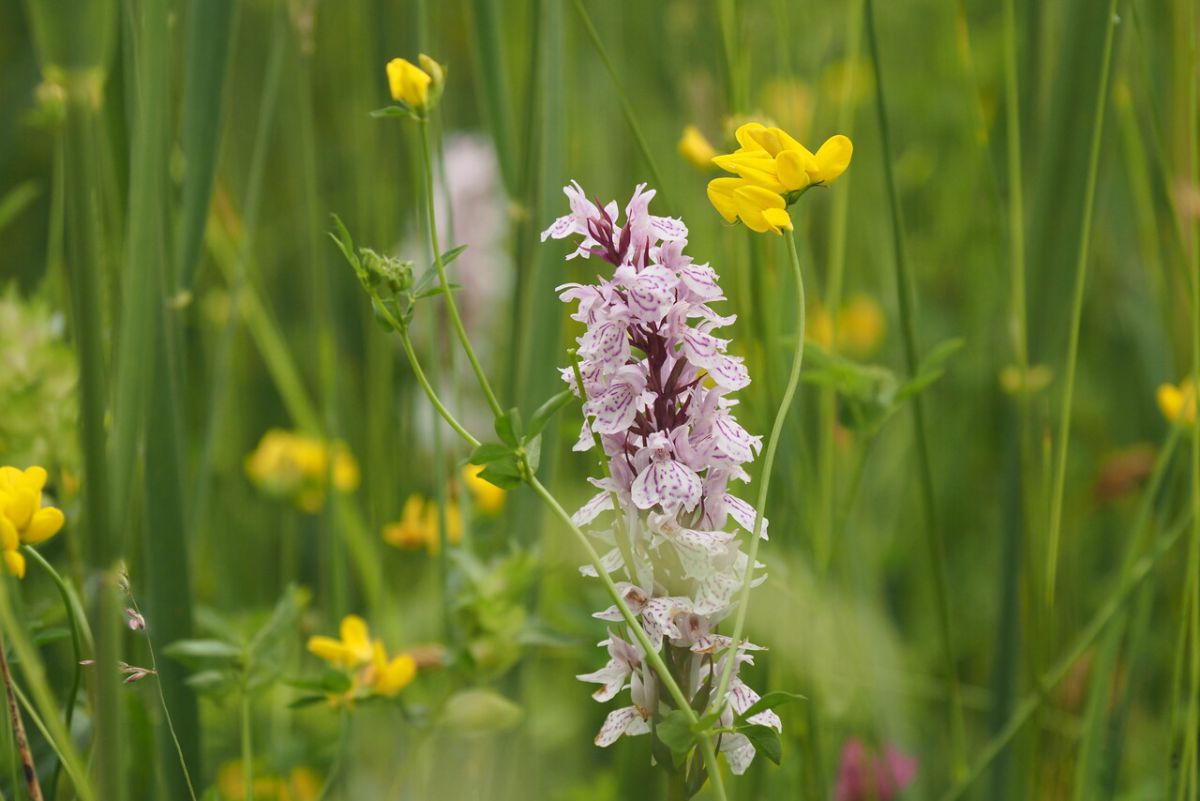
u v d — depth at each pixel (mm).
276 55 763
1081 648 714
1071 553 823
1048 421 724
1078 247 710
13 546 607
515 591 711
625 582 587
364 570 804
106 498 587
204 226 686
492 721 699
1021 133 730
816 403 765
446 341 765
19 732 608
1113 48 723
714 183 604
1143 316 941
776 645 713
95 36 573
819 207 878
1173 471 737
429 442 930
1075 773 735
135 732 674
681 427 578
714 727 585
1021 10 729
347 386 903
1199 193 712
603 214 582
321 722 766
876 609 784
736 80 731
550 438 722
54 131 734
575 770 800
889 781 743
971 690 842
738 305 750
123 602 633
